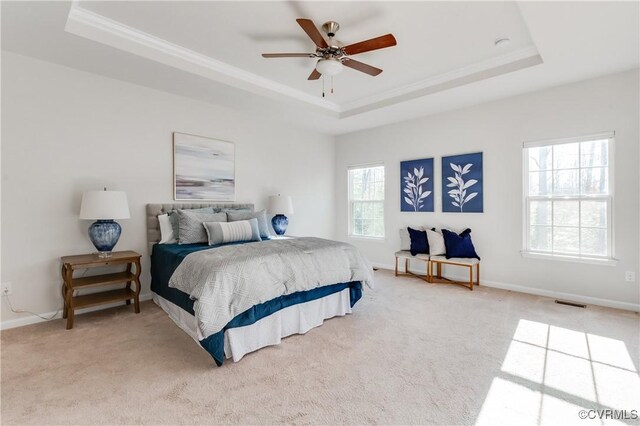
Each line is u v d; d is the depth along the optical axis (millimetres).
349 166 5859
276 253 2654
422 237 4508
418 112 4559
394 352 2350
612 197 3295
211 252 2631
